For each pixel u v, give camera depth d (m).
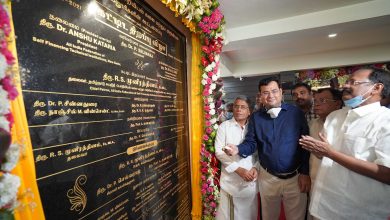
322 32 2.46
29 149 0.54
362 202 1.12
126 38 0.94
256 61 4.76
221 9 2.17
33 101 0.56
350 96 1.18
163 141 1.27
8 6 0.49
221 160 1.75
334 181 1.22
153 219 1.14
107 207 0.82
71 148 0.67
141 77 1.05
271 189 1.67
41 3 0.58
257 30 2.56
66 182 0.65
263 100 1.69
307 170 1.62
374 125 1.10
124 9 0.93
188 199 1.62
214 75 1.75
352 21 2.16
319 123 1.67
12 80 0.46
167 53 1.33
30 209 0.54
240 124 1.90
